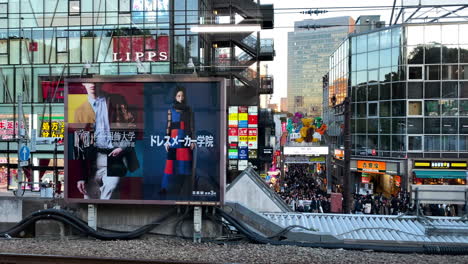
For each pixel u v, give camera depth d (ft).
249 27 46.47
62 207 34.60
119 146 30.76
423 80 103.55
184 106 30.27
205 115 30.14
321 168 166.81
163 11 86.79
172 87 30.37
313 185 120.37
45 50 87.81
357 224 36.11
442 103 102.53
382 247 29.37
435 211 63.31
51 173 85.66
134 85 30.73
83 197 30.91
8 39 88.12
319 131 114.62
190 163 30.12
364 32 116.26
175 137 30.30
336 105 146.00
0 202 35.12
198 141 30.14
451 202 35.68
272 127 141.90
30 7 87.97
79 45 87.35
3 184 87.35
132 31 86.79
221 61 105.60
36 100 87.86
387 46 109.40
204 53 96.32
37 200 35.06
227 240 31.32
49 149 85.51
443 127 102.37
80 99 31.17
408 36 104.47
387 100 109.19
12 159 87.76
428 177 101.30
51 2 87.81
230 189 44.65
